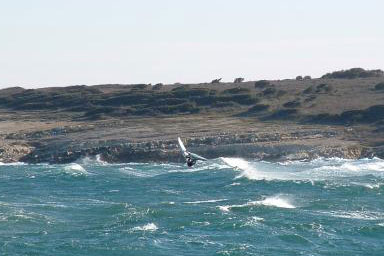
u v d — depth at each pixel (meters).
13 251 127.75
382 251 130.50
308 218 155.00
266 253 127.06
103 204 178.50
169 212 160.00
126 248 129.25
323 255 127.38
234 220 150.38
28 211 165.62
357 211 164.75
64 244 131.62
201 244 132.50
